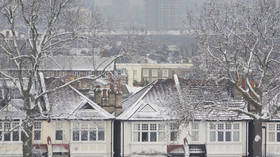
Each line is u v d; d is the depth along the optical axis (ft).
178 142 466.70
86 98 466.29
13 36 386.93
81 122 460.55
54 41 422.00
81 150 460.96
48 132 456.86
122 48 428.56
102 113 462.19
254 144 402.93
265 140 469.16
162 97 474.49
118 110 469.98
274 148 470.39
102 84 519.60
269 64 427.33
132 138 464.65
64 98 463.42
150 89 479.41
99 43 419.95
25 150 396.98
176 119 413.80
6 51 386.52
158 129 465.47
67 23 391.04
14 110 452.35
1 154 453.17
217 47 399.24
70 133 459.73
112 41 461.78
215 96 422.00
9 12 380.37
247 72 404.16
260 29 404.98
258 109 403.75
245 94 401.90
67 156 458.50
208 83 435.53
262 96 420.36
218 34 403.75
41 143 456.45
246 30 407.44
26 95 395.14
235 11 411.95
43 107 455.22
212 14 409.28
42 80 456.45
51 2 381.60
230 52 412.36
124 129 464.24
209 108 399.24
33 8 376.48
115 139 471.62
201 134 467.93
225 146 469.57
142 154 465.06
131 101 490.49
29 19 380.58
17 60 402.31
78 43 407.03
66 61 562.66
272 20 406.00
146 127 465.47
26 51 443.32
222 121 457.68
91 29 395.96
